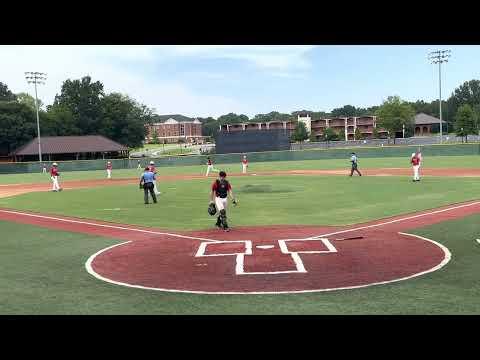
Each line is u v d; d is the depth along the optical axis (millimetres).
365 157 67438
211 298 8617
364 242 13008
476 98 178750
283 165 59688
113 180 45531
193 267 10883
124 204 24141
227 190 15531
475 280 9180
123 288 9375
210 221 17734
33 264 11570
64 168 68000
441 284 8984
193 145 163375
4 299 8789
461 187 27359
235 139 75500
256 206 21703
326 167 52281
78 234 15773
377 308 7820
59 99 121562
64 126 110625
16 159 85938
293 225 16266
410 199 22391
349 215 18141
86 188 36344
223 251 12414
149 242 14039
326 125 138750
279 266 10695
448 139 98188
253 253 12055
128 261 11664
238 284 9422
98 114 117625
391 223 16000
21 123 98062
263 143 74625
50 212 22016
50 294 9070
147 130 125750
